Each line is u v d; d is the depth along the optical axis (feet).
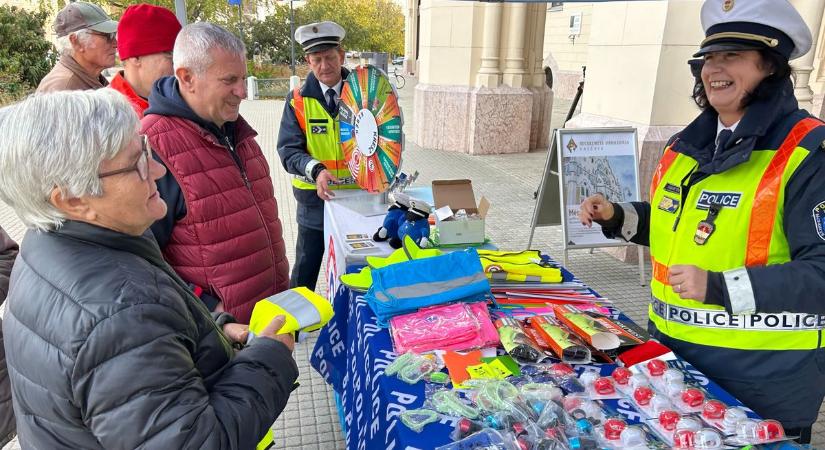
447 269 6.00
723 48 4.30
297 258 11.02
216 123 6.05
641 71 13.44
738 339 4.60
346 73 10.19
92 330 2.80
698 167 4.93
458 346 5.02
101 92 3.18
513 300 6.10
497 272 6.39
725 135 4.74
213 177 5.90
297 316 4.11
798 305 4.07
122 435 2.88
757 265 4.49
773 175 4.35
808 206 4.16
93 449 3.07
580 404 4.11
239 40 5.99
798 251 4.25
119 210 3.16
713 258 4.64
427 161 25.89
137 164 3.18
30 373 2.95
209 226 5.87
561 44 57.67
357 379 5.73
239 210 6.14
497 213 18.65
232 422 3.23
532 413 4.00
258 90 58.39
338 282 7.89
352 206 9.48
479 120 27.27
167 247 5.88
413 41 97.66
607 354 4.93
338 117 9.88
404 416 4.06
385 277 5.86
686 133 5.15
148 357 2.89
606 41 14.71
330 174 9.36
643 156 13.35
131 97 7.04
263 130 35.58
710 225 4.65
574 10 54.85
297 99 9.96
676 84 13.07
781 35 4.24
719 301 4.12
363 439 5.08
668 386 4.31
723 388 4.80
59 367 2.82
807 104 13.69
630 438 3.70
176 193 5.67
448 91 27.73
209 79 5.64
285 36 109.19
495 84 27.27
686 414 4.01
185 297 3.55
